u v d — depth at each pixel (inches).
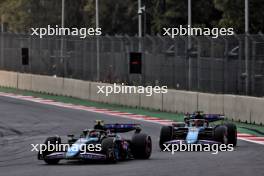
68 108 4571.9
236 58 3806.6
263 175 1820.9
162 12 7490.2
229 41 3858.3
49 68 5841.5
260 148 2632.9
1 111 4402.1
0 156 2509.8
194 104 4008.4
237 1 5890.8
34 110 4453.7
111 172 1914.4
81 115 4146.2
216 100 3828.7
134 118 3951.8
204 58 4055.1
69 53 5546.3
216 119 2637.8
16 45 6363.2
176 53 4284.0
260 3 5999.0
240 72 3774.6
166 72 4372.5
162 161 2204.7
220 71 3924.7
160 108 4318.4
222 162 2150.6
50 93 5580.7
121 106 4662.9
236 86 3811.5
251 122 3575.3
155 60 4473.4
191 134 2561.5
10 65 6471.5
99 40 5108.3
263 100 3494.1
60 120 3892.7
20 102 4975.4
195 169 1968.5
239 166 2037.4
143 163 2145.7
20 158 2426.2
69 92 5334.6
